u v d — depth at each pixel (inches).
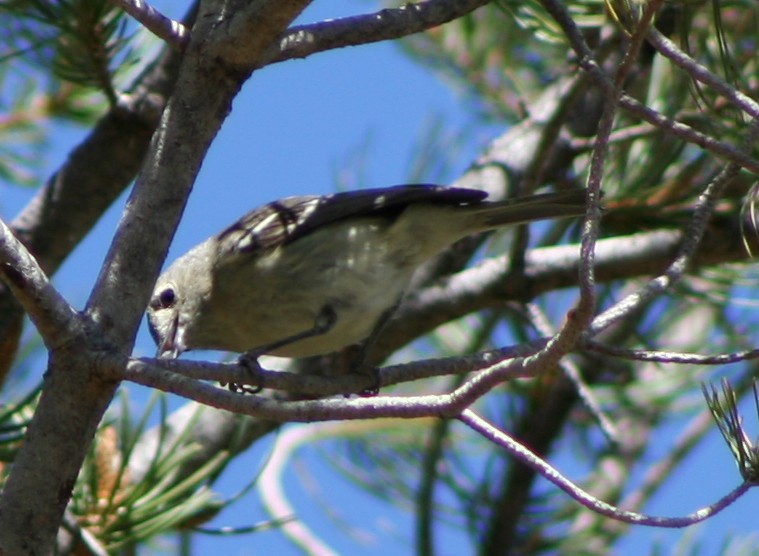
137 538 283.3
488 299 402.9
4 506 213.5
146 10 226.4
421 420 462.9
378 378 246.5
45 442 214.2
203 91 229.9
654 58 354.9
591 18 317.7
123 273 222.8
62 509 216.4
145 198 226.5
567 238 446.3
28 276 207.6
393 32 244.2
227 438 358.6
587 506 217.8
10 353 324.8
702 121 320.8
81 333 214.7
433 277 408.8
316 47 239.0
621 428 481.7
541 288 401.1
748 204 305.0
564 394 438.6
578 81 353.4
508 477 428.5
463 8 249.3
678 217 374.9
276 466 451.2
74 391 214.2
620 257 392.2
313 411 214.8
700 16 335.3
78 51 344.2
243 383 236.2
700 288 406.0
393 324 401.4
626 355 233.0
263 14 222.4
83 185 355.6
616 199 374.9
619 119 400.5
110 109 356.5
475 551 419.5
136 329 223.1
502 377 212.8
